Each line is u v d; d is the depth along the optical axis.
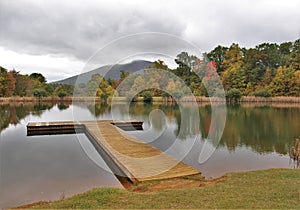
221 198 3.01
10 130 10.73
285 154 6.48
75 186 4.28
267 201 2.86
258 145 7.52
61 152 6.95
